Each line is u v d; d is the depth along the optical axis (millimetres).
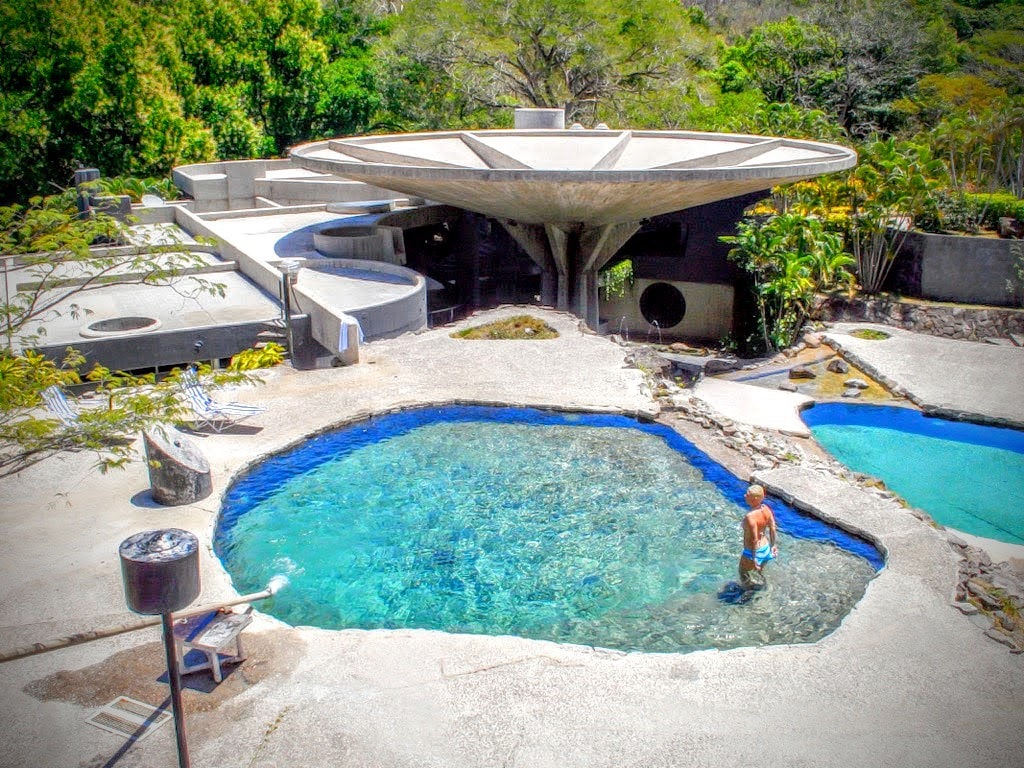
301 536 12734
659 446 15828
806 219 27250
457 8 42875
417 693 8859
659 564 12023
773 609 10961
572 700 8773
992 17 56312
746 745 8156
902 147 31188
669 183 21359
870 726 8422
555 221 25703
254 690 8891
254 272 23594
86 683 8922
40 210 12227
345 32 59281
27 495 13117
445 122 45625
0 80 43531
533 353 20016
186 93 46719
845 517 12969
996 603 10516
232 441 15250
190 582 6762
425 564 12008
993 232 28078
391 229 27625
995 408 19812
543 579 11656
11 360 11008
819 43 51562
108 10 43625
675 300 32688
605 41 42500
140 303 21531
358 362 19234
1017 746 8156
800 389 22219
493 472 14766
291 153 26016
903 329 26188
